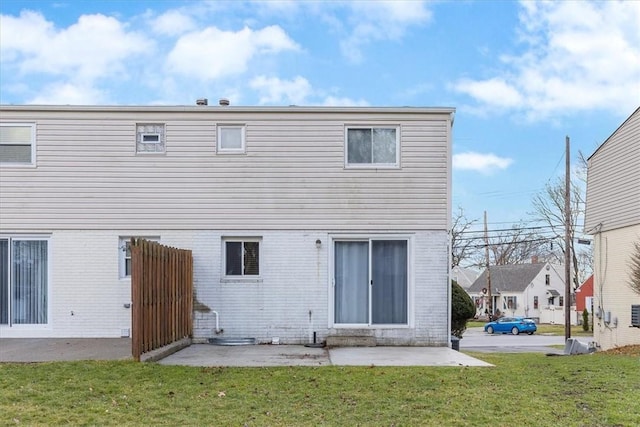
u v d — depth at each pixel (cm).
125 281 1193
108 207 1198
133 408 638
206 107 1207
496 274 5878
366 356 1016
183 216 1202
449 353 1068
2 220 1191
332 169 1207
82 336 1185
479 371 858
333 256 1207
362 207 1204
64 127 1203
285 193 1206
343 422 595
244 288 1199
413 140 1210
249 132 1211
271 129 1212
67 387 715
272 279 1199
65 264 1195
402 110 1208
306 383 764
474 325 4512
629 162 1692
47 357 916
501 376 821
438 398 691
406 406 656
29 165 1195
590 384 779
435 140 1209
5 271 1192
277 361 945
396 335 1189
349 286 1207
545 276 5578
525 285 5509
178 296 1104
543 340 2905
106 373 793
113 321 1190
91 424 579
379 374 825
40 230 1192
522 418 609
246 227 1202
